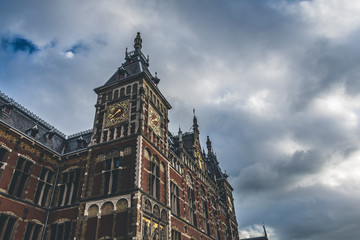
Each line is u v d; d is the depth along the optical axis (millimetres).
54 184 29719
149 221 24078
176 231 29531
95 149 28703
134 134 27125
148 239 23000
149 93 32188
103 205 24422
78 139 32844
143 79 31406
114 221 22984
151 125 30391
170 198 30969
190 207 36344
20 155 26625
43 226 26875
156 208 25984
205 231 39375
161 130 32625
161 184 28828
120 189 24703
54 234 26641
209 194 45375
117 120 29750
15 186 25453
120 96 31688
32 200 26781
